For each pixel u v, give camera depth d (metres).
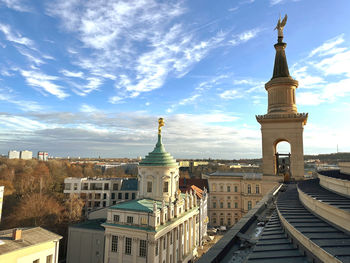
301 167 43.16
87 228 57.25
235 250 12.94
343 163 23.44
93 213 65.94
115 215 47.12
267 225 15.91
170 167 56.16
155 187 55.69
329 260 8.34
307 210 16.11
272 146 45.00
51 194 100.00
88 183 97.25
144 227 44.12
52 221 73.12
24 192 102.75
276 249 11.37
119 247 45.41
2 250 32.12
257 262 9.91
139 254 43.81
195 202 68.25
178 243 54.69
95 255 54.91
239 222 17.34
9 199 96.31
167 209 50.38
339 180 16.38
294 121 44.06
